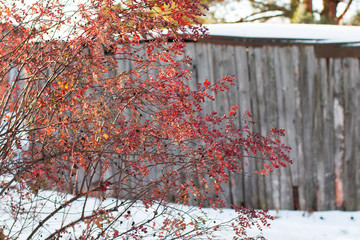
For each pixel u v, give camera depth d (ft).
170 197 16.87
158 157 9.26
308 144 18.07
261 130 17.88
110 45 8.50
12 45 9.37
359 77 18.11
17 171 9.04
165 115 9.18
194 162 9.64
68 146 8.95
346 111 18.19
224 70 17.75
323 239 14.87
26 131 9.03
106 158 9.87
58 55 8.63
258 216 10.30
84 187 16.39
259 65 17.93
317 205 18.07
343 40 17.85
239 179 17.67
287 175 17.98
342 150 18.17
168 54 9.36
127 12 8.63
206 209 16.78
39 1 8.92
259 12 40.65
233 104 17.75
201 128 9.57
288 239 14.58
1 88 9.96
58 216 13.08
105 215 8.87
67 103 8.82
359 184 18.24
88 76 8.68
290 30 18.24
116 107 9.11
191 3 8.62
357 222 16.85
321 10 40.81
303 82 18.02
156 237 11.83
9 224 11.80
